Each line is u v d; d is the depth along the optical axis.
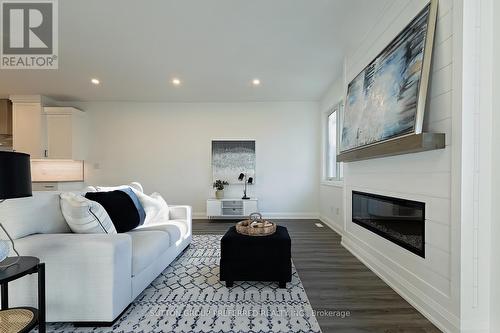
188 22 2.74
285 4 2.46
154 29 2.88
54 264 1.63
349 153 2.94
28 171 1.39
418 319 1.78
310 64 3.81
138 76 4.29
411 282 2.00
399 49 2.12
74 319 1.64
